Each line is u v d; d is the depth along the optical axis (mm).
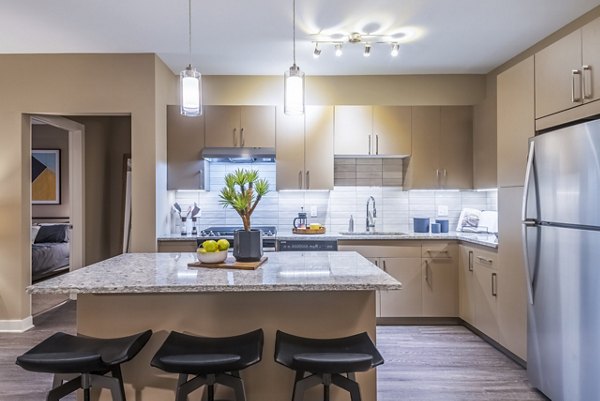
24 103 3613
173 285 1631
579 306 2053
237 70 4121
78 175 4898
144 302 1940
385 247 3797
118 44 3422
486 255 3279
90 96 3627
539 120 2486
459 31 3178
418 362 2986
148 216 3637
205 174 4043
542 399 2432
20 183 3611
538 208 2395
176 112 3975
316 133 4027
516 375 2764
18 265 3602
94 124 5078
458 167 4066
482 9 2814
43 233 6043
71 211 4895
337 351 1668
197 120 3982
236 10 2814
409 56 3729
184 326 1947
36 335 3508
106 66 3627
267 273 1888
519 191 2727
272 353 1961
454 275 3816
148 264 2172
